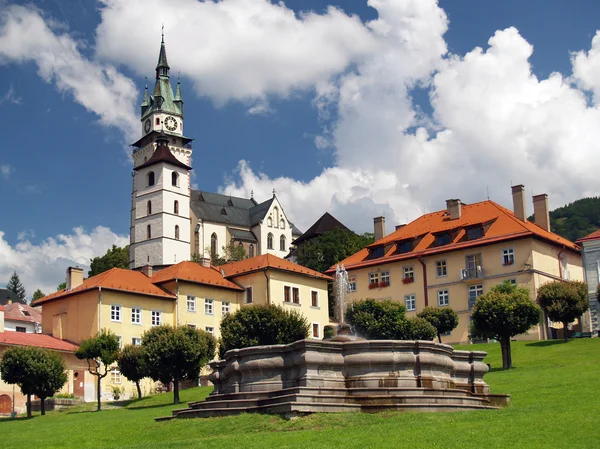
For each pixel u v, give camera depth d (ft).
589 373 131.34
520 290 188.44
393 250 300.81
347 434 75.56
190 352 182.29
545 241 271.90
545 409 85.76
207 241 505.25
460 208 296.51
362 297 301.02
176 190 481.05
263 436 78.07
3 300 456.45
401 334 220.02
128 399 226.58
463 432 72.69
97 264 497.46
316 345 94.07
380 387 92.79
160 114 532.73
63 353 228.84
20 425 143.95
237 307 278.46
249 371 98.78
